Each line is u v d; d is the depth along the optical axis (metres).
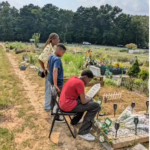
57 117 4.15
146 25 74.31
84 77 3.48
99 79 8.09
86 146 3.31
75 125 4.01
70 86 3.35
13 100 5.59
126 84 7.62
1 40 76.44
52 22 82.75
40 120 4.29
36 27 79.50
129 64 17.83
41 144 3.34
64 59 13.18
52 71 4.18
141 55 30.58
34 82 8.08
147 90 7.00
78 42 82.88
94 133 3.74
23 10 81.88
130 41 75.50
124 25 75.38
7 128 3.85
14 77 8.84
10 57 17.64
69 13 84.06
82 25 83.62
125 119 4.06
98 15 83.25
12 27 78.31
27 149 3.18
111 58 20.98
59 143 3.38
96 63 12.12
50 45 4.56
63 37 78.88
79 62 12.46
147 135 3.50
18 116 4.46
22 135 3.61
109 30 80.50
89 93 6.11
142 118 3.97
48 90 4.81
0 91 6.44
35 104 5.34
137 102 5.79
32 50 23.56
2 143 3.31
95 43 81.50
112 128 3.72
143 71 10.04
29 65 12.69
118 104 5.53
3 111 4.73
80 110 3.41
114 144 3.21
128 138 3.37
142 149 3.13
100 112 4.69
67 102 3.36
